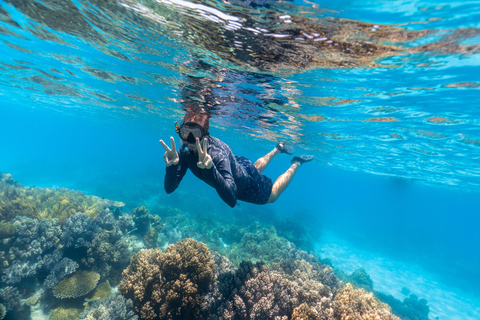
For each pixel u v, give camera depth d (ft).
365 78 13.35
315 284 11.94
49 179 63.77
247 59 13.53
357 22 8.75
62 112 72.54
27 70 25.95
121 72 21.66
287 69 13.88
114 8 11.35
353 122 22.13
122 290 12.87
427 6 7.45
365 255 54.85
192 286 10.94
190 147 4.77
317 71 13.50
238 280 11.23
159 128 72.43
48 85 32.71
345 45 10.43
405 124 19.48
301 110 21.57
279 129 31.99
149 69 19.15
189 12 10.28
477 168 28.66
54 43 17.17
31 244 17.04
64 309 14.26
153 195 60.44
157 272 12.10
